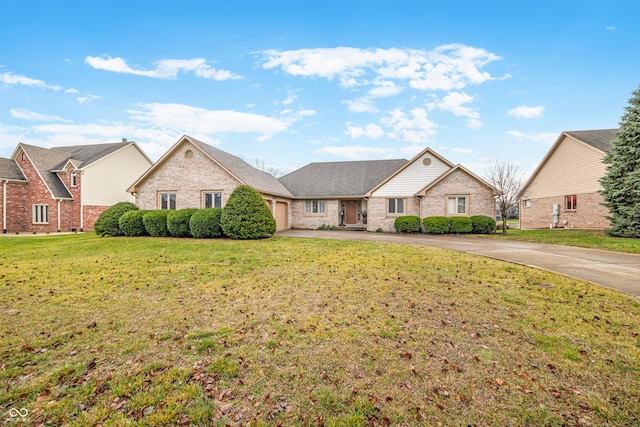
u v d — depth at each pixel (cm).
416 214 2044
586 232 1612
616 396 289
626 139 1438
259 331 434
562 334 418
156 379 319
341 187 2367
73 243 1380
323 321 466
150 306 538
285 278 723
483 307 520
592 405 277
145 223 1658
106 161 2538
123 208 1791
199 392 299
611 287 628
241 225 1483
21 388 305
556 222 2125
